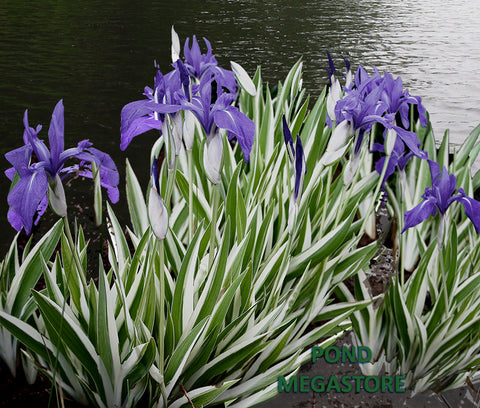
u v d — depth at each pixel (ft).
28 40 29.19
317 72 25.02
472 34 37.52
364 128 6.37
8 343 6.45
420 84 24.34
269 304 6.91
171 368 5.88
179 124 5.73
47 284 5.97
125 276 6.66
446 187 6.95
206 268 7.01
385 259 9.29
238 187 7.15
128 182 8.56
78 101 19.97
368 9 47.16
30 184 4.43
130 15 37.17
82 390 6.28
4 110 18.84
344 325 7.51
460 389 7.48
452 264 7.49
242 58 27.12
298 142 5.56
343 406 6.97
